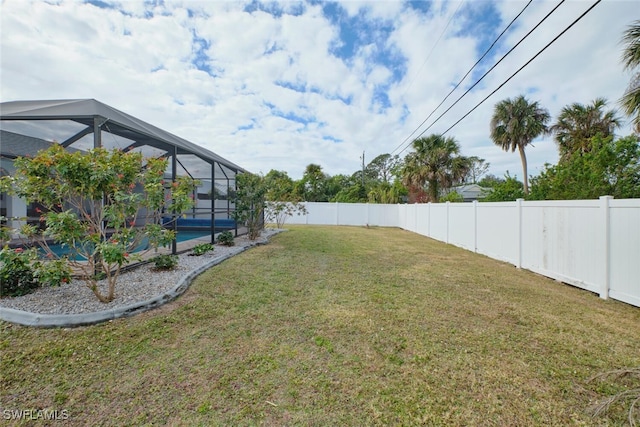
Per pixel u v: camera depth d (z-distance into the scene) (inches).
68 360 93.0
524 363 97.4
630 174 265.4
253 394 79.4
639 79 201.8
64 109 189.8
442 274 218.8
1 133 227.9
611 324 129.7
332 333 116.6
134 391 79.4
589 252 178.4
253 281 186.4
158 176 154.3
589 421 72.2
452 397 80.0
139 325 118.2
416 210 552.4
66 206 155.1
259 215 406.3
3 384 80.9
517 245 248.5
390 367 93.6
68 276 125.0
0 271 122.8
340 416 72.1
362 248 341.4
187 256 250.7
